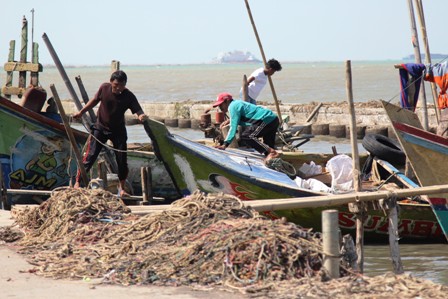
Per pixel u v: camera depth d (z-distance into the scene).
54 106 47.03
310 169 48.06
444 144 38.97
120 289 22.16
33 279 23.53
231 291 21.55
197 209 27.39
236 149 48.69
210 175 41.34
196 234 25.64
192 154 41.09
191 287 22.14
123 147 40.81
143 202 41.38
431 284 21.61
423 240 43.00
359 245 32.59
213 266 23.06
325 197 32.31
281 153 49.06
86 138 46.03
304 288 21.23
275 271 22.33
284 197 40.12
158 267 23.70
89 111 46.34
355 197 31.92
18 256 26.83
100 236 27.97
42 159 45.81
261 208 30.86
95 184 36.06
